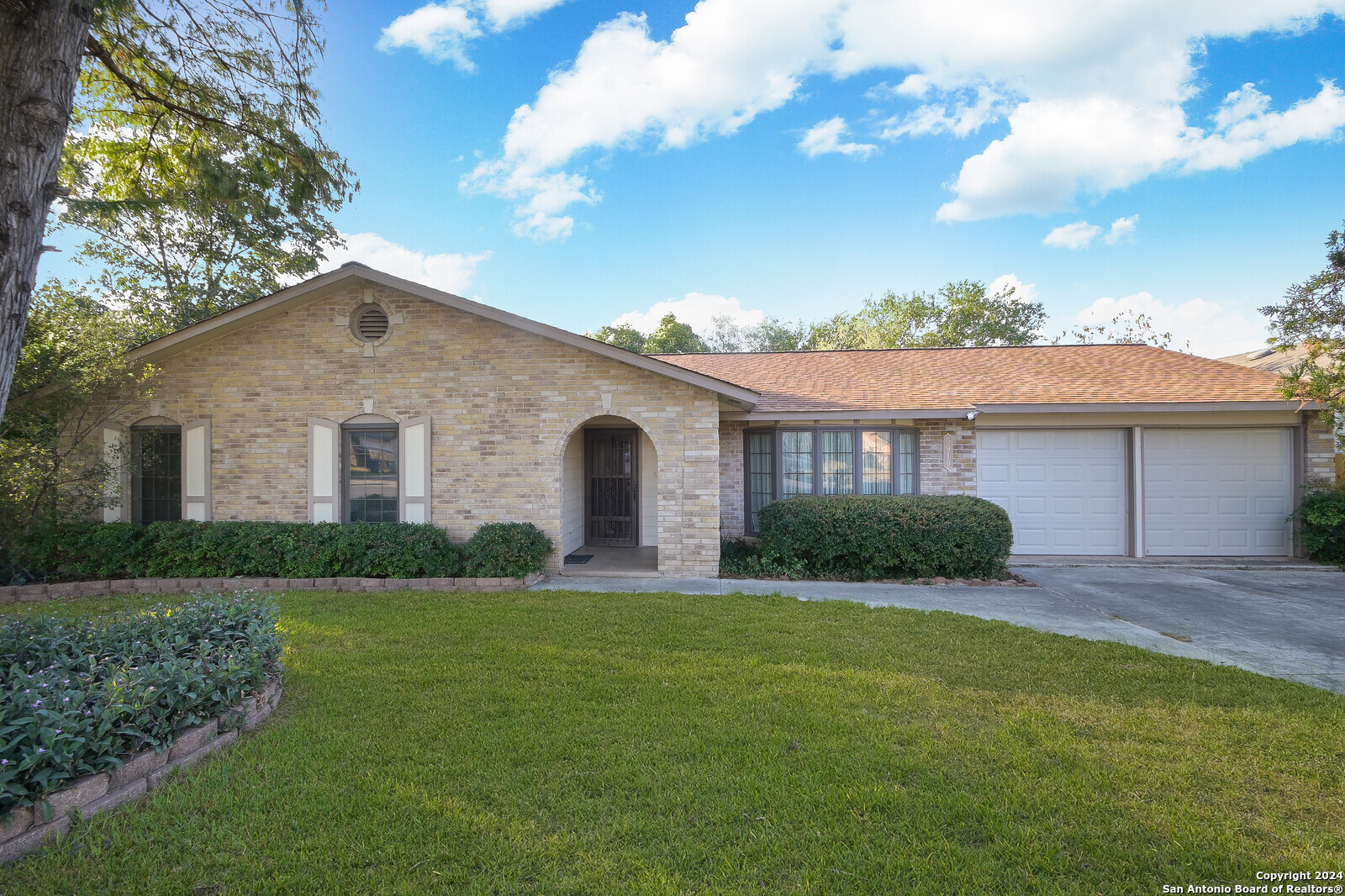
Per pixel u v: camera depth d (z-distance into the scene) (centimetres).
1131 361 1348
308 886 254
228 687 393
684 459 961
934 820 302
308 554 902
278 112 716
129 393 952
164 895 249
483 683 491
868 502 979
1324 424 1089
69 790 289
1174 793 328
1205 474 1131
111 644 432
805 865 269
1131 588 896
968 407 1079
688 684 488
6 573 897
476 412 982
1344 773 349
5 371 350
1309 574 1002
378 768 353
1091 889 252
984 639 615
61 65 371
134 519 1016
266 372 996
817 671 519
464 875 261
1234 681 500
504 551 893
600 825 298
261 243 1594
